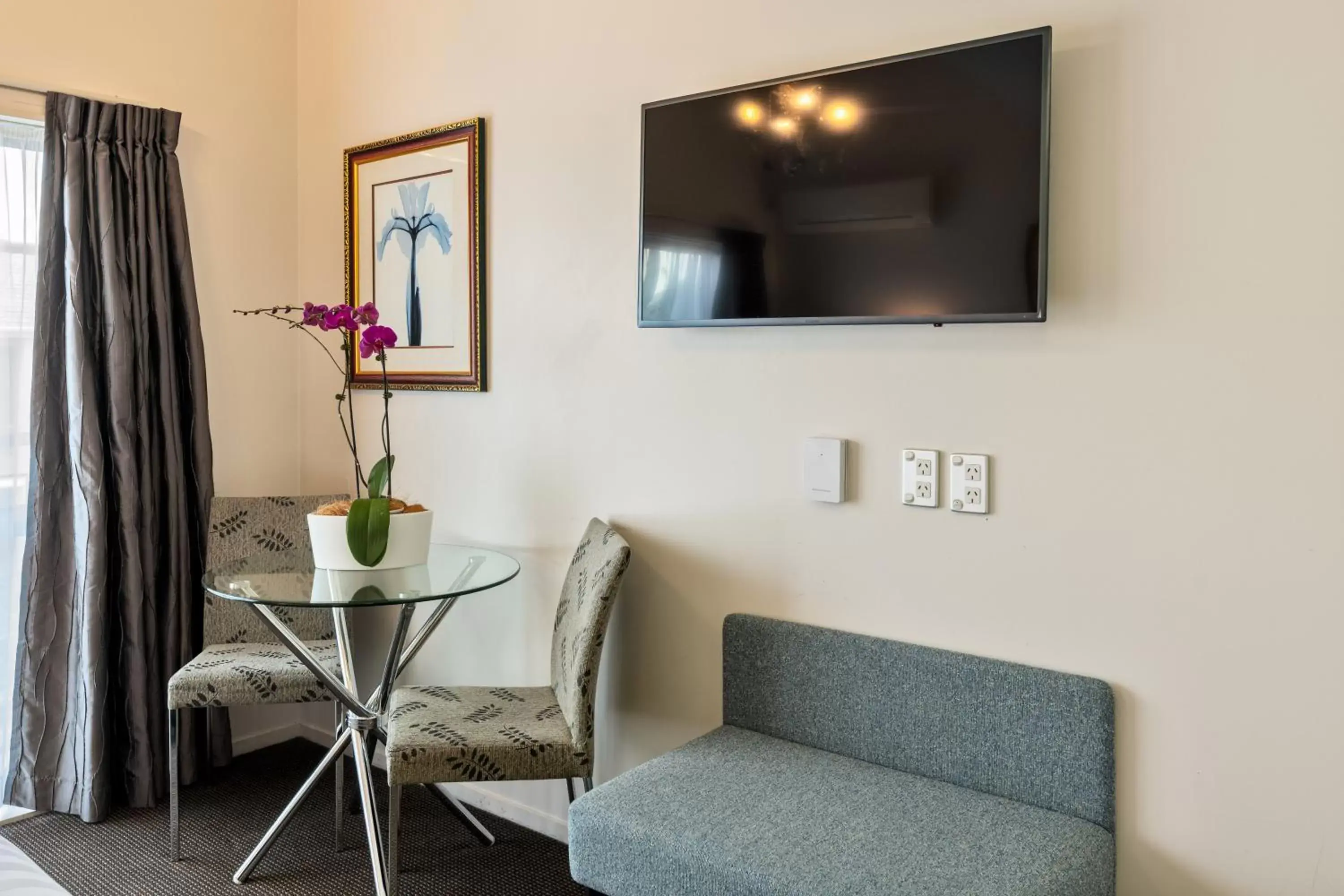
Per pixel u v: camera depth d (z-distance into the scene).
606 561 2.13
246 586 2.21
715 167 2.12
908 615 2.00
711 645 2.29
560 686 2.32
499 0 2.62
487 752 2.07
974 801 1.83
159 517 2.79
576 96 2.47
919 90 1.84
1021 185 1.74
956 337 1.91
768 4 2.13
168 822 2.69
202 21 2.94
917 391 1.96
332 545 2.35
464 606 2.82
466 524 2.79
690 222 2.16
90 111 2.61
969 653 1.93
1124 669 1.77
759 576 2.21
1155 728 1.74
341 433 3.11
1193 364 1.68
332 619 2.91
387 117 2.92
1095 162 1.75
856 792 1.86
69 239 2.58
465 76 2.71
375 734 2.47
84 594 2.62
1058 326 1.80
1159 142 1.69
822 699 2.07
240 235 3.05
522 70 2.58
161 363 2.76
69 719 2.69
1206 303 1.66
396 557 2.39
